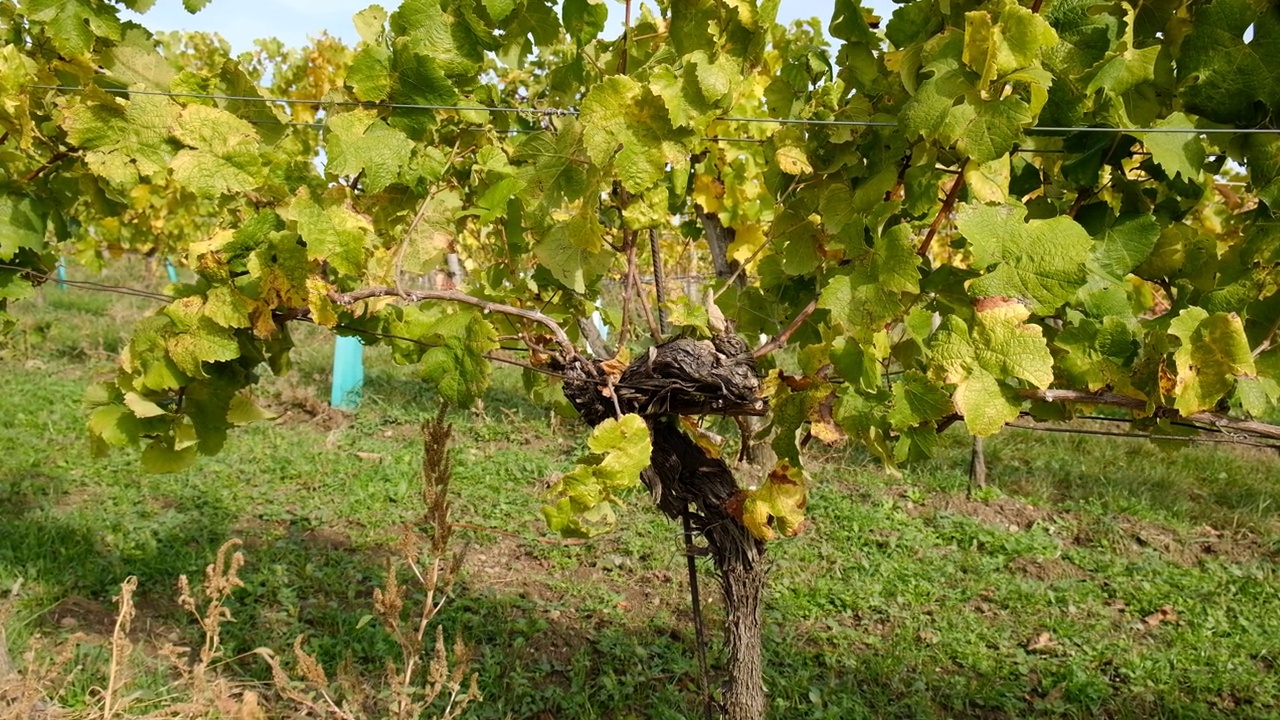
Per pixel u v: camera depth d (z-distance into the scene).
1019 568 5.33
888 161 2.09
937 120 1.74
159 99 2.11
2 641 3.14
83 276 15.62
